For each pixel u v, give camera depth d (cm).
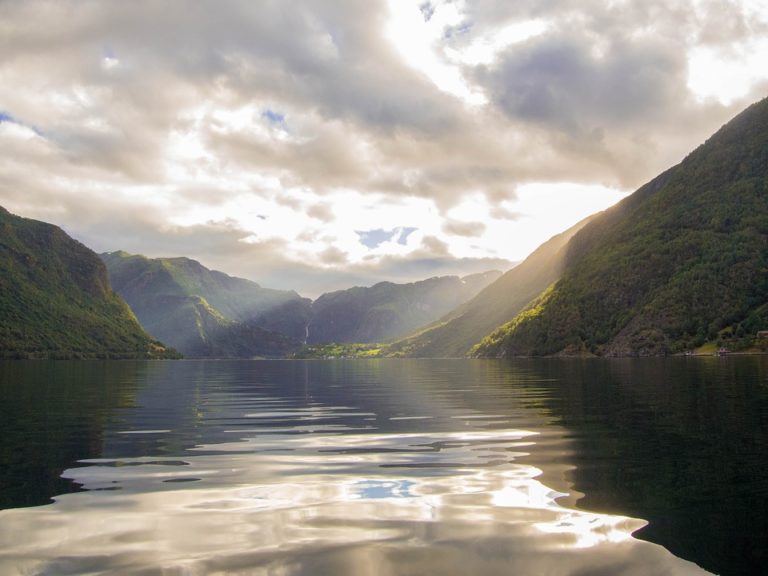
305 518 1002
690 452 1520
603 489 1163
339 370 11750
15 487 1226
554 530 930
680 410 2514
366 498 1129
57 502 1106
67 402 3462
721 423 2047
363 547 866
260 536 912
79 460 1529
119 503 1098
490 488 1193
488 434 1942
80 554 837
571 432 1948
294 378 7362
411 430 2075
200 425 2294
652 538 889
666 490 1145
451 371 9444
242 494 1164
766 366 7394
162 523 977
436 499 1115
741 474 1262
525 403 3094
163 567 793
